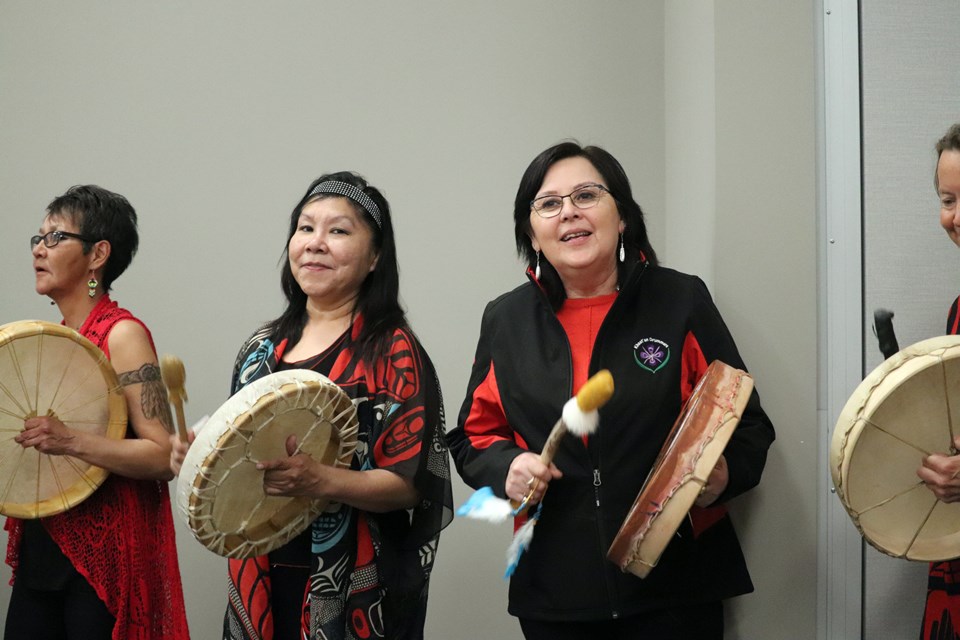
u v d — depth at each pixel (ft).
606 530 6.69
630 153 9.91
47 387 7.44
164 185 9.98
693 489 6.06
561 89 9.96
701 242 8.46
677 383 6.90
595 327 7.18
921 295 7.97
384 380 6.84
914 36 8.03
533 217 7.16
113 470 7.47
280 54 10.05
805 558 7.88
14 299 9.96
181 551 9.78
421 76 10.02
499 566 9.64
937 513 6.33
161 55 10.03
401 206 9.93
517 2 10.02
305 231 7.07
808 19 8.16
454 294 9.89
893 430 6.09
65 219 8.03
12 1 10.02
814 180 8.11
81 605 7.57
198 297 9.92
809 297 8.05
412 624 6.95
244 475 6.19
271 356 7.13
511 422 7.14
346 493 6.39
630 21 9.98
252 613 6.64
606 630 6.92
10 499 7.38
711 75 8.21
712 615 6.89
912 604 7.77
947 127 7.99
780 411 7.98
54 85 10.00
